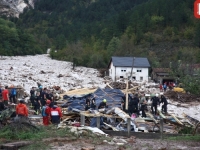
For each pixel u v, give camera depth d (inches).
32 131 636.1
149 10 6264.8
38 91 1197.7
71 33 6756.9
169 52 4539.9
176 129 862.5
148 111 1080.8
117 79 2564.0
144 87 2116.1
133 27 5403.5
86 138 620.4
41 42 6387.8
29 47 5157.5
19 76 2314.2
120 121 880.3
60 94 1453.0
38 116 949.8
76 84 2137.1
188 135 738.8
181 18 5659.5
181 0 6269.7
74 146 546.9
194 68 2583.7
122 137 715.4
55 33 7721.5
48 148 528.4
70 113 951.0
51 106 799.1
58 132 649.6
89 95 1266.0
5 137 591.5
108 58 3828.7
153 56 3976.4
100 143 578.6
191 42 4906.5
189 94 1845.5
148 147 558.9
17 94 1321.4
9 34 4847.4
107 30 5393.7
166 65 3358.8
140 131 813.2
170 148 552.1
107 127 818.8
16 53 4822.8
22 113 690.2
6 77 2190.0
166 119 919.0
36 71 2770.7
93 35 5757.9
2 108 735.7
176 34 5236.2
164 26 5639.8
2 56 4360.2
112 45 4296.3
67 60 4276.6
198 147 568.1
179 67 2593.5
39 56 4948.3
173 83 2277.3
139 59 2775.6
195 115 1364.4
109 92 1241.4
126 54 3969.0
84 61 3708.2
